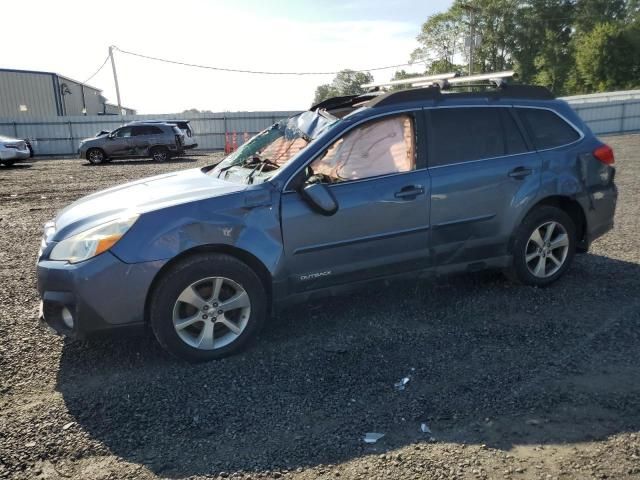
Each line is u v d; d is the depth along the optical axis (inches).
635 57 2185.0
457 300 187.8
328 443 111.7
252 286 151.0
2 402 129.4
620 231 279.3
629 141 1015.6
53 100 1594.5
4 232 327.0
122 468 105.3
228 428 118.0
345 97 199.5
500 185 180.1
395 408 124.1
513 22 2613.2
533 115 191.6
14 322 178.1
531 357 146.1
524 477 99.4
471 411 121.7
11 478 102.6
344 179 162.7
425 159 172.1
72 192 504.1
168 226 142.5
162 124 948.6
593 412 119.9
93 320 139.6
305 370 143.0
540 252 192.5
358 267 164.2
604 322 166.7
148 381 139.0
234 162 191.9
